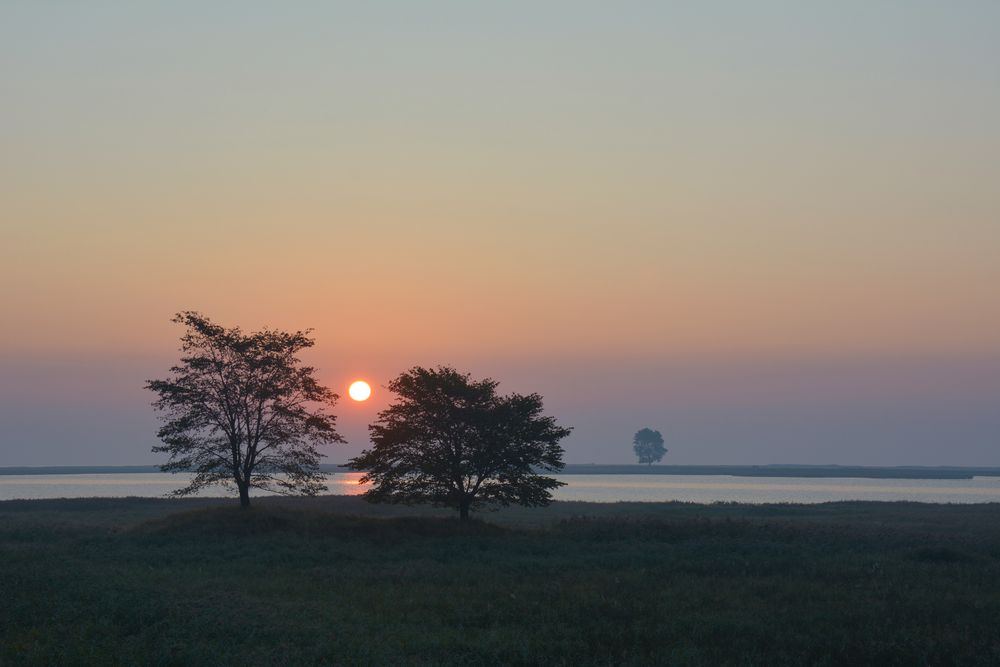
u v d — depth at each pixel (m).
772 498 137.88
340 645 22.67
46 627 23.30
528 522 68.12
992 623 26.45
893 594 31.72
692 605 29.61
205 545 46.28
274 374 62.69
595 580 35.31
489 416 57.22
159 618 25.08
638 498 135.38
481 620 26.86
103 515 71.38
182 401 61.06
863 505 94.94
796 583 34.56
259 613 26.42
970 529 61.31
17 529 53.91
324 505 85.19
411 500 61.72
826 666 21.80
